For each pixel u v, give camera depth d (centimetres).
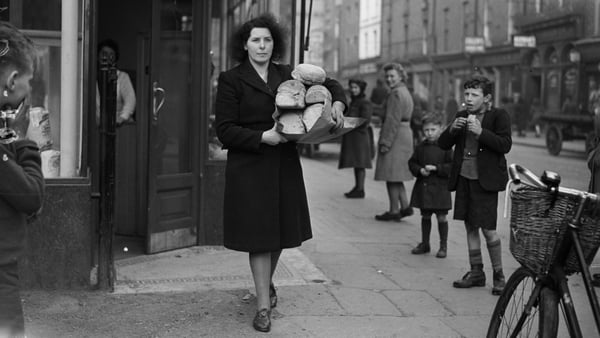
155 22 602
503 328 384
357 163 1080
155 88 604
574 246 314
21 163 256
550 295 334
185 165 641
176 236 633
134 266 580
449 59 4169
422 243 693
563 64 3039
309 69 430
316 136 427
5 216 251
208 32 632
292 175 453
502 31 3609
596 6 2838
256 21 448
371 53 5609
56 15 508
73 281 502
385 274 598
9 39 248
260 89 442
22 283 495
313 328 452
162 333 434
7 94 250
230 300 496
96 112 551
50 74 509
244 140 429
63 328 434
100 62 497
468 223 555
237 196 440
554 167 1816
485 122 547
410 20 4769
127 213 689
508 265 652
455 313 494
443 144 568
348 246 714
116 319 453
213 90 664
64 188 493
